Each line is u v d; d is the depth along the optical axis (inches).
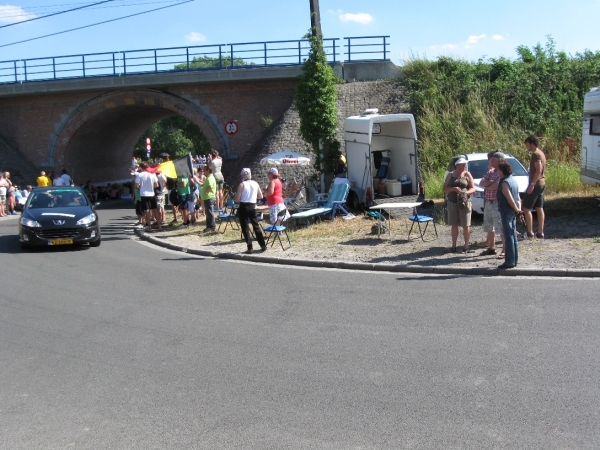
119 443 182.2
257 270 451.2
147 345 275.3
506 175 381.4
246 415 197.2
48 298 379.9
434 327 278.5
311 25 898.1
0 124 1331.2
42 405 213.5
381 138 753.6
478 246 465.1
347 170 776.3
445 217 598.9
